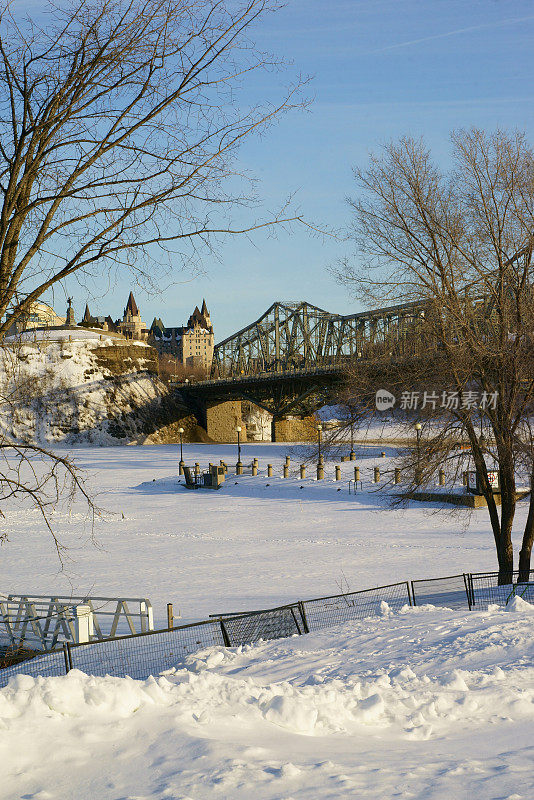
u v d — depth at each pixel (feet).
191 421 470.80
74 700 20.92
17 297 25.27
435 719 23.45
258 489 200.13
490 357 63.31
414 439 70.69
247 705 22.71
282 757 18.76
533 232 62.34
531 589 57.93
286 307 437.99
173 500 192.95
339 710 23.34
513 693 25.64
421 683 27.40
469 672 29.01
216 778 16.84
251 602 74.38
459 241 64.59
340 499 175.94
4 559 115.24
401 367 67.87
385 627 43.75
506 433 64.85
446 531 127.44
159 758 18.22
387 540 120.57
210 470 221.25
